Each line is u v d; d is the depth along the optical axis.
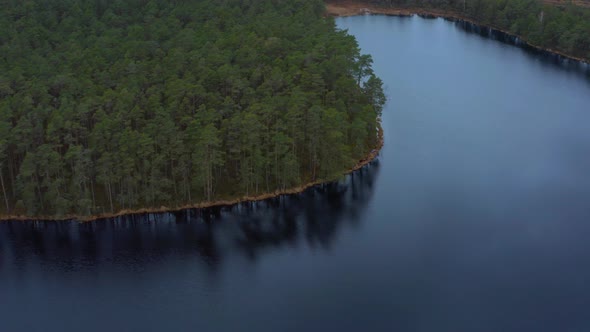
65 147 162.12
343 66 195.75
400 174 179.62
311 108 166.12
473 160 187.75
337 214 160.62
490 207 163.38
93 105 163.62
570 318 124.88
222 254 145.38
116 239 150.88
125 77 182.38
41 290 134.12
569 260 142.12
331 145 163.75
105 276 138.50
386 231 153.50
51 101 171.25
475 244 148.38
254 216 159.62
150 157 159.38
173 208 159.00
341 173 167.38
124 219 156.25
